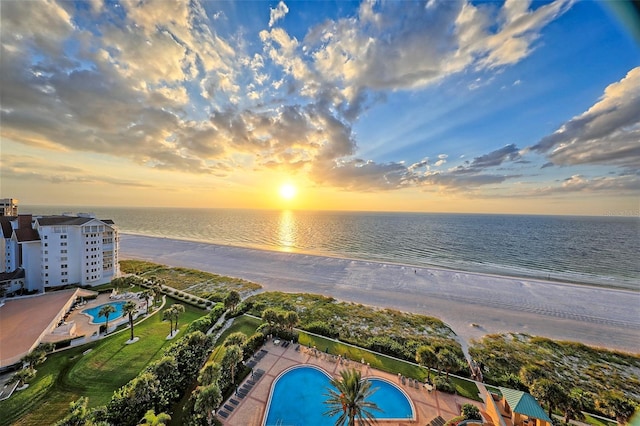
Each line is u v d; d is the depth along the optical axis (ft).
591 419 85.05
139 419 76.38
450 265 297.53
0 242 177.47
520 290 219.61
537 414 71.26
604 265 288.92
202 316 158.20
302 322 153.99
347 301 194.18
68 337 121.90
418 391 96.22
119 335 128.16
